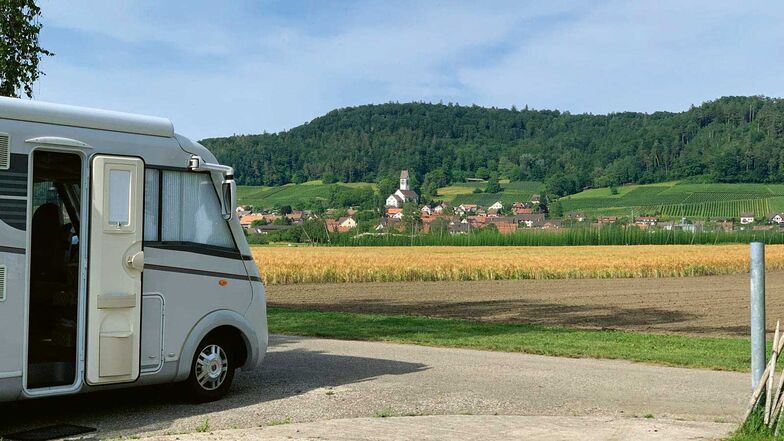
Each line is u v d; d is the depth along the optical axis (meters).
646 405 10.00
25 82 13.63
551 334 18.58
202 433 7.87
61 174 8.56
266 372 12.33
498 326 20.31
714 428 8.31
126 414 9.20
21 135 8.19
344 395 10.40
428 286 40.59
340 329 19.08
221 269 9.93
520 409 9.62
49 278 8.45
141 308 9.03
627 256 60.28
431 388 10.97
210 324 9.75
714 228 114.38
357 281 44.28
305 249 80.56
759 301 7.88
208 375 9.86
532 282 45.00
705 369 13.30
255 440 7.51
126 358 8.88
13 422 8.79
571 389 11.05
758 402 7.69
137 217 8.97
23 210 8.16
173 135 9.56
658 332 21.09
